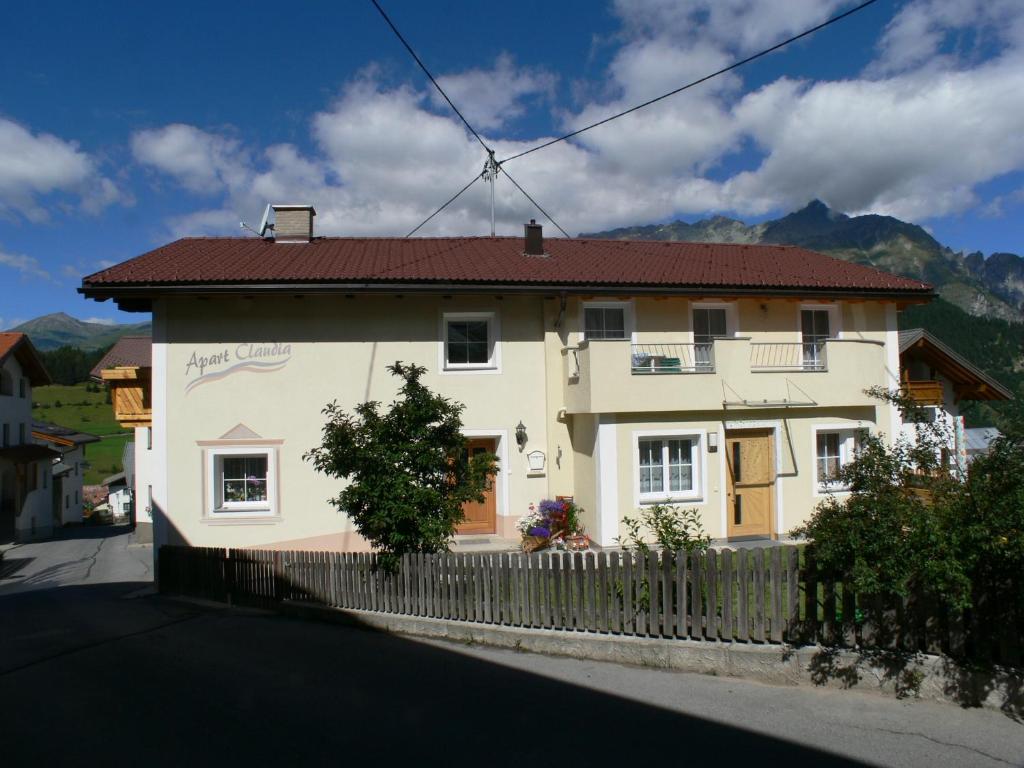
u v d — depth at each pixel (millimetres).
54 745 4934
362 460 8352
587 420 13148
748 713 5488
